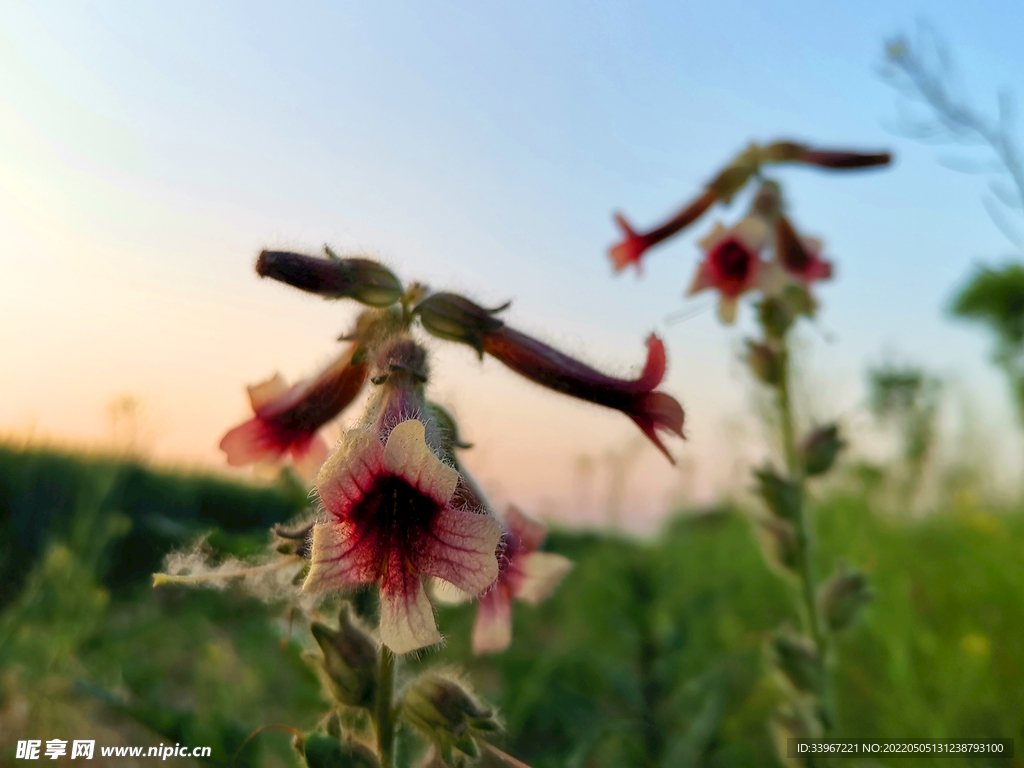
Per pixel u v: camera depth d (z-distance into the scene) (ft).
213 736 0.37
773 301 0.63
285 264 0.32
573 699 0.75
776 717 0.58
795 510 0.59
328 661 0.31
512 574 0.41
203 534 0.42
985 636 0.74
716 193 0.70
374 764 0.30
